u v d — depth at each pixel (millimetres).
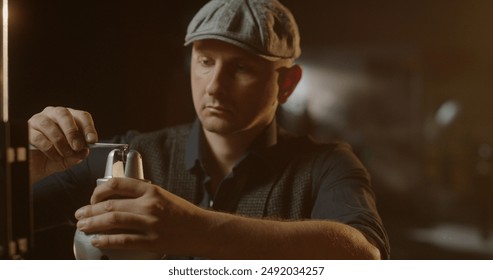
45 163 896
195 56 1096
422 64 7773
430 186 8047
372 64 7656
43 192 1096
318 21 6539
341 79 7723
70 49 2254
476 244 5613
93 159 1135
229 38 1026
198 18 1081
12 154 639
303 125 7484
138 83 3242
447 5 7098
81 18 2322
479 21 7340
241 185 1171
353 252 804
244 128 1092
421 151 8188
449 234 6082
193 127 1228
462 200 7590
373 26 6840
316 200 1149
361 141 7887
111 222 637
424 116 8227
